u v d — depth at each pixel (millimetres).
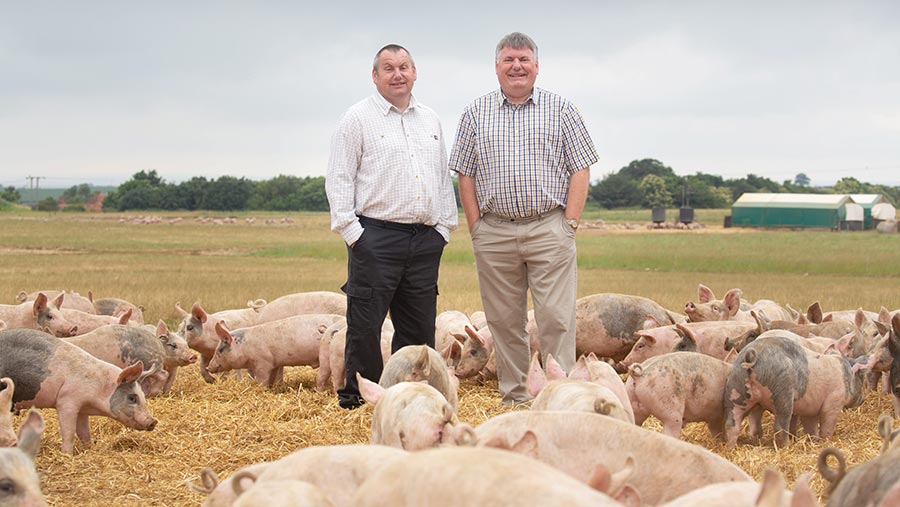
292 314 15055
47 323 12852
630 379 9305
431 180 10922
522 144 10961
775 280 33781
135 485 8039
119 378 9195
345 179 10742
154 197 153250
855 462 8578
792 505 3756
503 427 5875
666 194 161375
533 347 13398
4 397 7539
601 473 4266
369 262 10672
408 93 10875
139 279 30234
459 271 36969
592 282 31984
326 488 5000
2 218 99062
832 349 10305
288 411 10625
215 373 13445
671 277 35250
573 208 11039
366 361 10766
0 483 5434
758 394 9086
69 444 9109
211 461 8742
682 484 5434
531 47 10961
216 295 24859
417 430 6473
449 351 11805
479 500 3590
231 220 100438
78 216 111938
